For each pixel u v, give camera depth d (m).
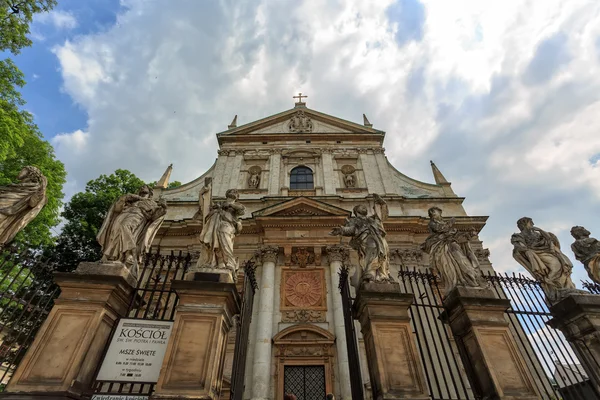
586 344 6.43
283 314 14.37
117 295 5.77
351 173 21.02
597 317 6.41
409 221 17.25
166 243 16.89
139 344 5.46
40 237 14.22
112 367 5.21
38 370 4.80
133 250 6.34
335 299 14.40
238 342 5.96
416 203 19.02
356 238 7.41
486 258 16.11
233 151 21.95
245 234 17.28
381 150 21.88
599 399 6.01
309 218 16.64
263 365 12.59
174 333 5.35
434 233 7.80
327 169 20.73
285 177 20.55
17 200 6.06
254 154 21.69
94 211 19.69
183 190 20.27
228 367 12.72
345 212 16.81
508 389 5.59
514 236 8.01
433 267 7.66
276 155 21.53
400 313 6.26
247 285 7.25
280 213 17.23
